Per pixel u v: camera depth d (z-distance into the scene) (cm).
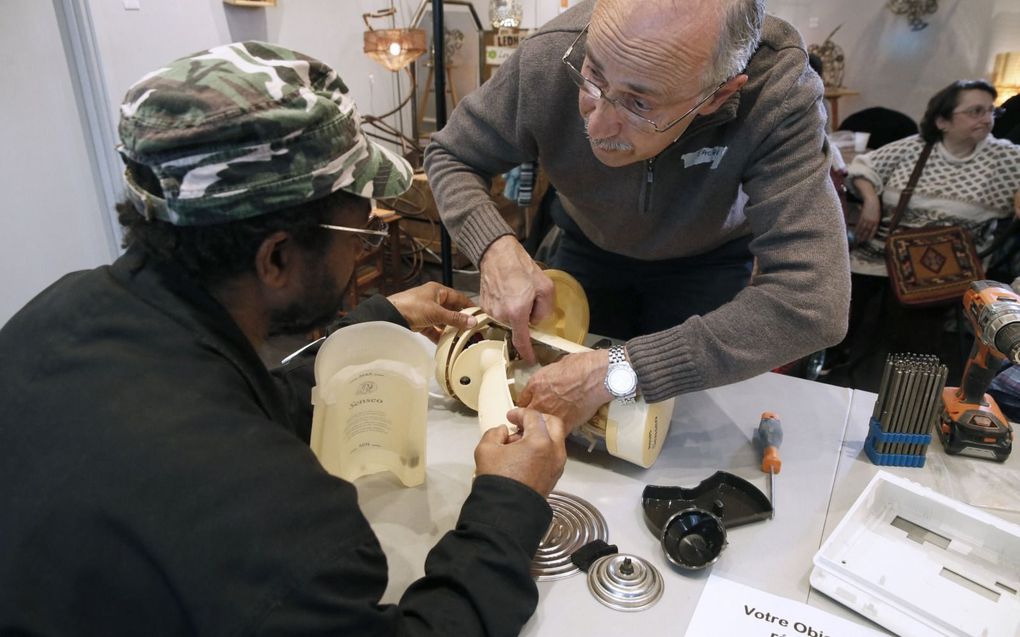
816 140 103
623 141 100
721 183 117
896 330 246
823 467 109
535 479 81
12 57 223
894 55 314
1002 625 76
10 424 60
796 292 98
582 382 101
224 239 62
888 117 301
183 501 54
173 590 55
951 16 298
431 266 393
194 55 64
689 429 119
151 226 63
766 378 136
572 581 86
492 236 121
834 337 98
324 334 109
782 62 103
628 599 82
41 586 56
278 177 60
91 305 65
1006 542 86
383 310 112
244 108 58
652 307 166
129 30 248
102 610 57
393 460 104
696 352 97
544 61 116
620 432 102
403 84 406
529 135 126
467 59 386
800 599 83
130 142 60
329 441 93
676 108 93
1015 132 250
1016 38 290
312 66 67
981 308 108
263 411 69
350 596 58
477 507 77
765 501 98
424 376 95
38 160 237
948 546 87
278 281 68
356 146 68
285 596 54
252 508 55
